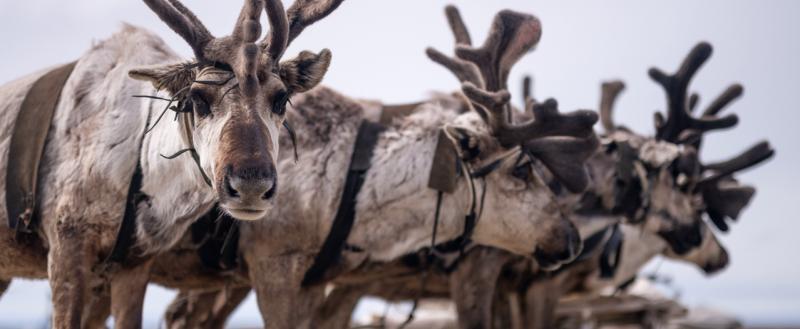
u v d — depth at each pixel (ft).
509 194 47.44
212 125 31.96
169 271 44.42
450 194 47.34
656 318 77.00
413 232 47.11
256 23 32.99
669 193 61.00
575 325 76.59
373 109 49.39
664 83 65.21
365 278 49.16
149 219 37.42
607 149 59.88
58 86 40.14
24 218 38.42
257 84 32.01
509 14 50.80
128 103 38.42
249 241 44.93
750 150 65.46
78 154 38.09
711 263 66.64
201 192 36.24
